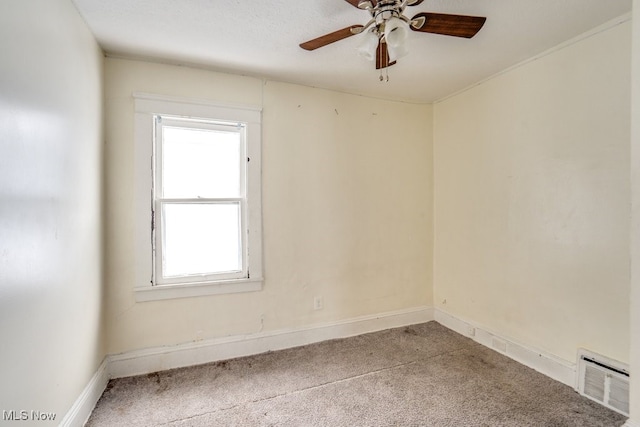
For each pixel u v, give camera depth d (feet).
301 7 5.34
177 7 5.32
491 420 5.52
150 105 7.22
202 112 7.64
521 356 7.52
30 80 3.84
